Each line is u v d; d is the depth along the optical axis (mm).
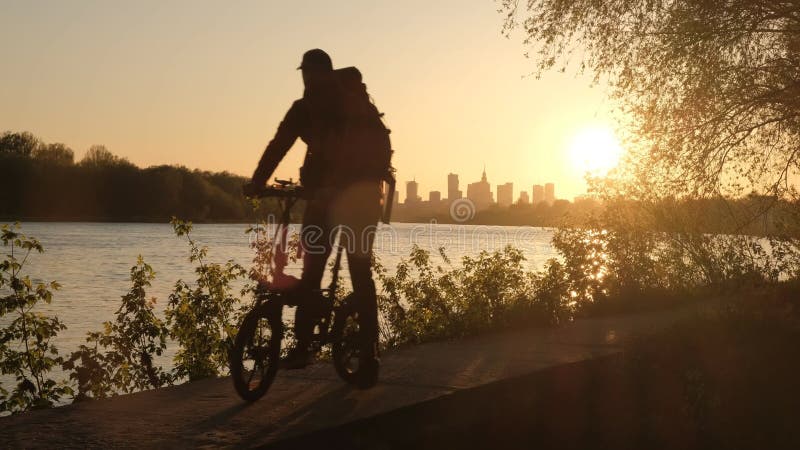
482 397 5426
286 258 4887
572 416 6070
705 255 13867
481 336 8375
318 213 4781
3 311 7578
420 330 8984
